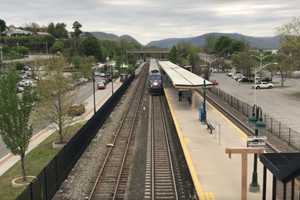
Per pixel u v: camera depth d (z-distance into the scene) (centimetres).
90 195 2178
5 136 2361
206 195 1988
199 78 5400
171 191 2252
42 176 1981
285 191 1524
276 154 1686
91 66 9106
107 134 3897
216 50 17550
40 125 3931
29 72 8806
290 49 7150
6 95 2322
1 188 2383
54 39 17350
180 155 3025
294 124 4072
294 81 9631
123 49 16812
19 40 15938
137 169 2706
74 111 4400
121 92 7094
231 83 9475
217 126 3766
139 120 4747
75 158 2823
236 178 2250
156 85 7319
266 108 5219
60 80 3381
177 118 4206
